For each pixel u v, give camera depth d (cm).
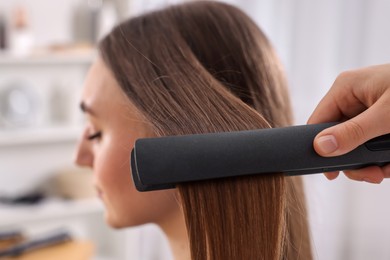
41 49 254
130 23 78
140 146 45
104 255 288
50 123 268
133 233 281
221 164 46
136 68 72
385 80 60
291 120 83
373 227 268
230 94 65
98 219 290
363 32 263
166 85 67
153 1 262
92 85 78
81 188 257
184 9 78
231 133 48
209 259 49
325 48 272
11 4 260
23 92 261
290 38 277
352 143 50
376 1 258
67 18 273
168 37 73
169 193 75
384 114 52
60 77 274
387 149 51
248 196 50
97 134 79
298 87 275
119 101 74
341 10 269
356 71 64
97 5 269
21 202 250
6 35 247
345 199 274
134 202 77
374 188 267
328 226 273
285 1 277
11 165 268
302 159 48
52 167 277
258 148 47
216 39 75
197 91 65
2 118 259
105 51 76
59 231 196
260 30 81
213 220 49
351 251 275
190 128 61
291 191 73
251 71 75
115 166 76
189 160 46
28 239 188
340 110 66
